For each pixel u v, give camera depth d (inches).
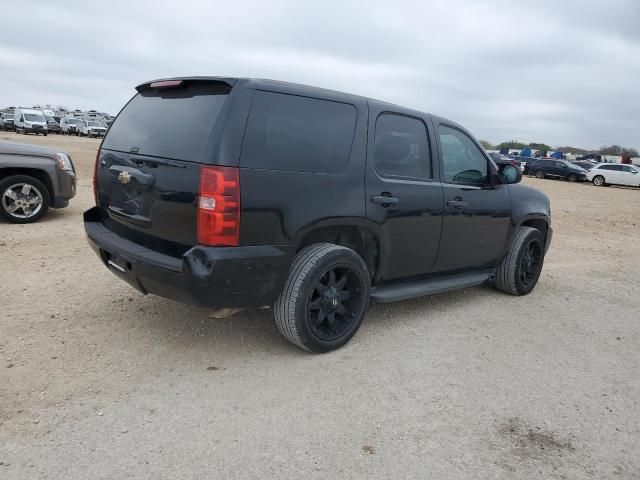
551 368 159.9
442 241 188.7
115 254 148.0
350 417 125.0
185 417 121.0
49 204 328.2
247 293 135.6
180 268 130.4
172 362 147.3
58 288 201.6
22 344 151.9
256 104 135.9
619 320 210.8
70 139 1903.3
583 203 781.3
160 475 101.3
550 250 362.0
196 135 133.9
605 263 326.3
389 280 176.7
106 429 114.6
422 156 182.2
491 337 181.6
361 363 153.8
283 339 166.9
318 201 145.3
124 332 164.6
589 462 113.9
